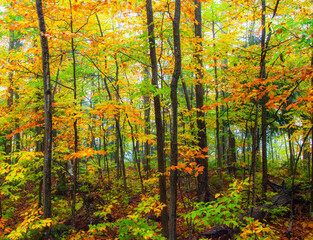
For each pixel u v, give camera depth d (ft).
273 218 20.98
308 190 24.73
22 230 10.87
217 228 15.80
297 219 20.97
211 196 24.95
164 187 17.71
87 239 14.71
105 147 30.37
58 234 16.98
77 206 21.58
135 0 18.71
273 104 10.58
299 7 20.83
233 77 19.58
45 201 12.32
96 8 15.55
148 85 12.88
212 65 22.41
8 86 18.69
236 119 32.45
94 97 27.45
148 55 20.06
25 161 17.07
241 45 24.80
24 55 19.43
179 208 23.43
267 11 22.40
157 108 18.12
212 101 31.86
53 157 21.58
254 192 16.87
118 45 19.19
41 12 12.31
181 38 20.61
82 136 26.37
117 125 25.94
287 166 39.65
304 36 9.39
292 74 11.23
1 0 17.08
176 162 11.59
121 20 19.86
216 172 37.58
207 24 35.83
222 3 27.96
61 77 24.76
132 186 32.22
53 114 19.71
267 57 18.85
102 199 25.64
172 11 16.98
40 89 21.38
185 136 19.22
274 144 74.28
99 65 23.04
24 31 19.98
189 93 58.34
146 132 36.06
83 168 31.99
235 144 39.47
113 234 18.51
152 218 21.79
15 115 18.78
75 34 12.91
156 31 17.47
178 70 11.60
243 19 25.86
